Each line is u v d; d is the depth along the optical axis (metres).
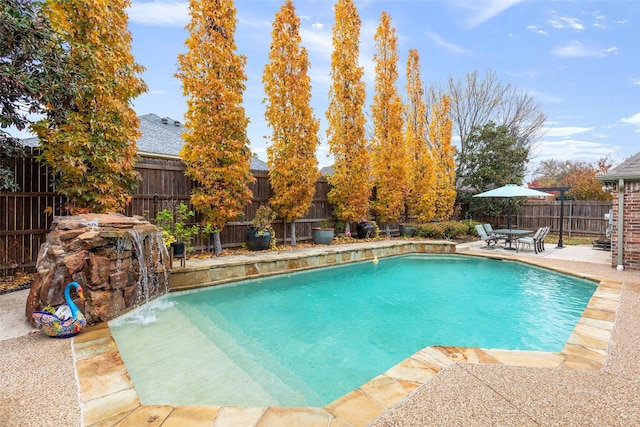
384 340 4.27
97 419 2.23
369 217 12.77
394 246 10.82
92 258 4.20
